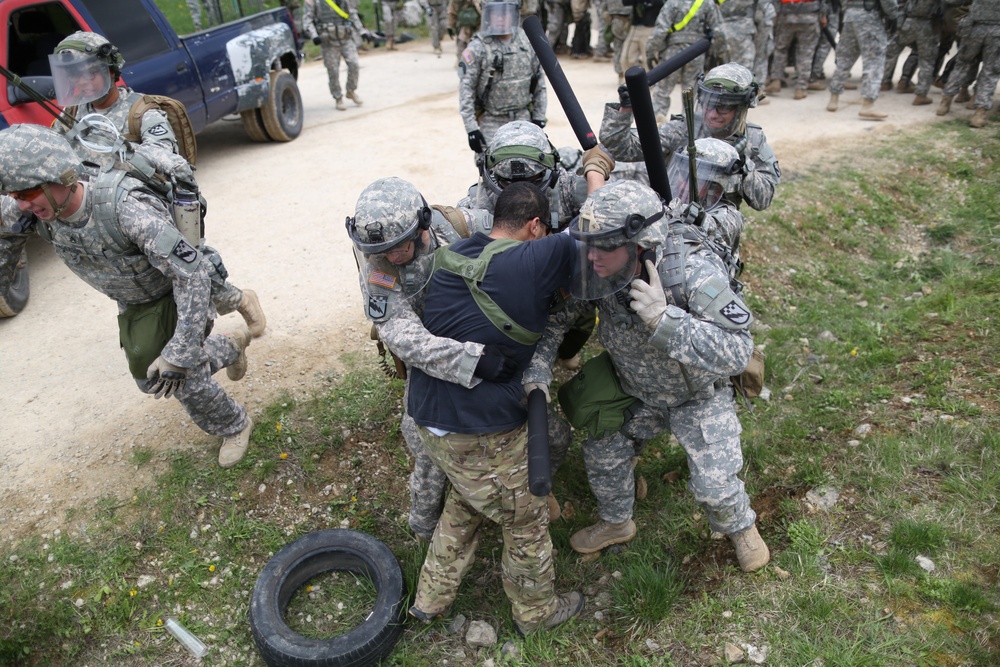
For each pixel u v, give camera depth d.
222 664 2.79
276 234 5.57
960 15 7.74
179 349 2.81
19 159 2.41
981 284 4.82
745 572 2.86
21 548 3.01
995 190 6.28
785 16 8.49
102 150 2.80
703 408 2.63
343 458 3.53
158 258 2.70
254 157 7.36
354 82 9.12
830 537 2.99
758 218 5.55
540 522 2.53
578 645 2.73
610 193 2.14
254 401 3.76
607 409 2.70
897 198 6.24
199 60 6.36
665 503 3.32
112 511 3.17
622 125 3.55
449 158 7.02
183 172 3.02
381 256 2.30
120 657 2.79
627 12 8.95
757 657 2.56
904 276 5.19
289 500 3.35
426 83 10.53
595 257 2.17
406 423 2.79
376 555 2.93
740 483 2.70
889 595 2.70
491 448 2.34
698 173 2.90
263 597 2.79
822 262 5.36
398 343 2.29
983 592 2.66
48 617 2.79
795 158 6.77
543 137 3.03
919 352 4.17
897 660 2.47
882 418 3.65
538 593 2.65
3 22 4.67
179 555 3.07
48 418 3.68
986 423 3.46
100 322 4.50
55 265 5.20
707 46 3.29
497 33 4.58
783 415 3.79
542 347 2.54
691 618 2.74
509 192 2.44
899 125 7.70
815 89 9.27
